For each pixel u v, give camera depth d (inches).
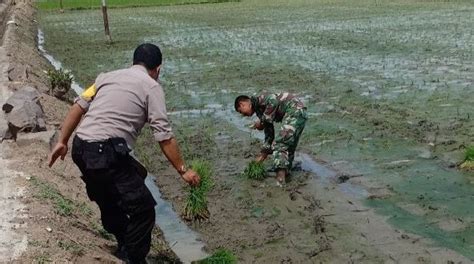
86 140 130.1
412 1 1065.5
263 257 168.1
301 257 167.0
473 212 191.9
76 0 1284.4
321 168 238.1
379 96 349.7
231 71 447.5
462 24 690.8
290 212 198.8
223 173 237.9
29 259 133.4
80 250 144.9
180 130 299.3
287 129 219.3
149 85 131.7
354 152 255.0
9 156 210.5
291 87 381.7
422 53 498.3
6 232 145.8
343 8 984.3
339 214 194.9
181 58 522.6
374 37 611.2
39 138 224.8
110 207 144.6
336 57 493.4
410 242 172.9
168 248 174.9
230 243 177.9
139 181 134.3
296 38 627.2
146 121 135.4
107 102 131.4
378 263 161.2
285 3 1140.5
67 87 364.2
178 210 204.2
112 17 961.5
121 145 129.5
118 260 150.6
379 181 221.5
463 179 220.4
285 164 221.0
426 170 230.7
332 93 361.4
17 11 829.2
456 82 380.5
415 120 297.6
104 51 589.6
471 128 280.2
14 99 247.4
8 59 388.5
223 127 301.9
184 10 1054.4
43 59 531.8
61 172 209.0
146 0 1249.4
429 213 192.2
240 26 770.2
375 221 188.2
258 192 217.0
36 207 163.0
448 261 159.8
